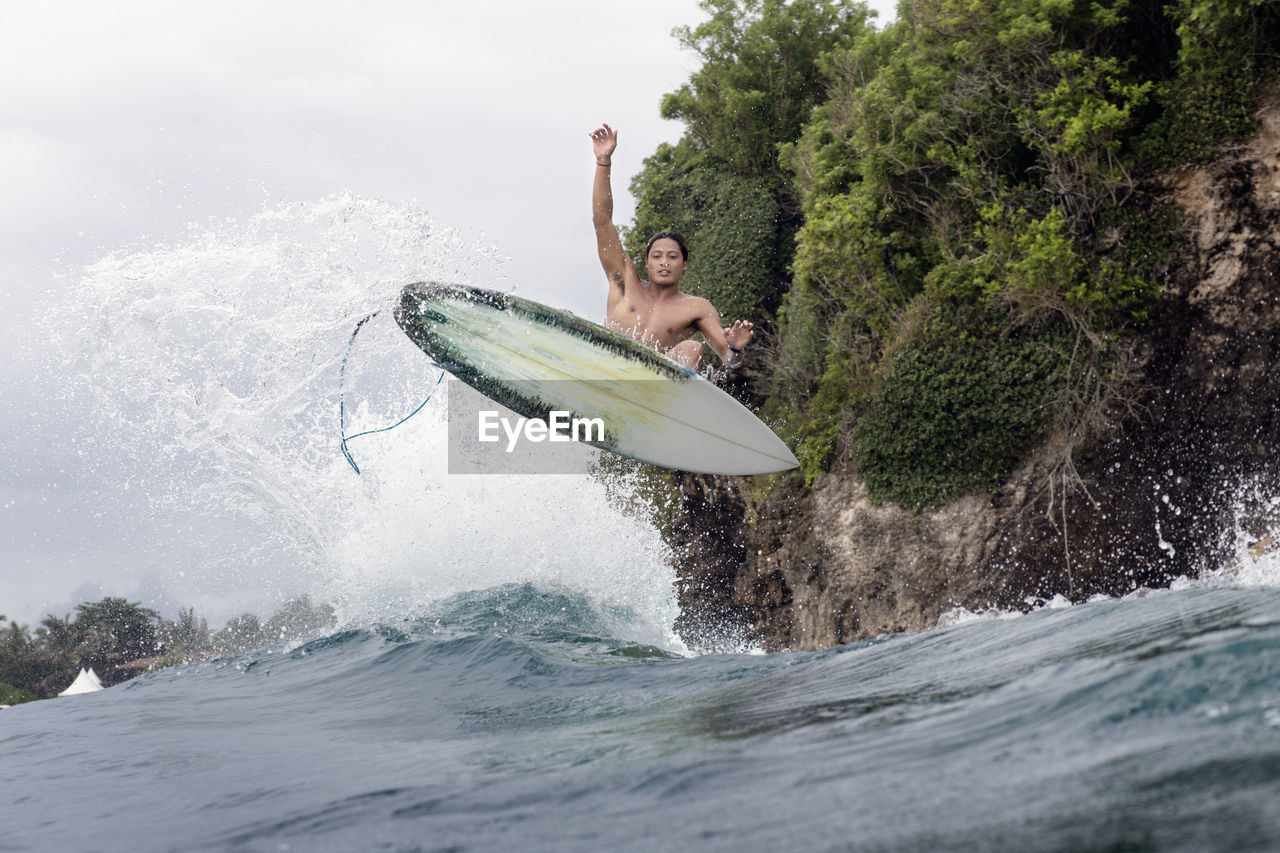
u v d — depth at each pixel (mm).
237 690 6324
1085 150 11695
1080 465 11719
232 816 2928
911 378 12703
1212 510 10906
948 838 1616
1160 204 11414
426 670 6164
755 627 16672
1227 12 10531
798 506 15320
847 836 1736
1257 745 1771
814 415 14562
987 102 12539
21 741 5117
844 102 15477
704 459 7176
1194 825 1452
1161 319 11398
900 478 12898
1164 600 3924
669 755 2803
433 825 2424
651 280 7348
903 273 13562
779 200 19875
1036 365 11938
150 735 4965
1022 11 12000
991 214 12078
